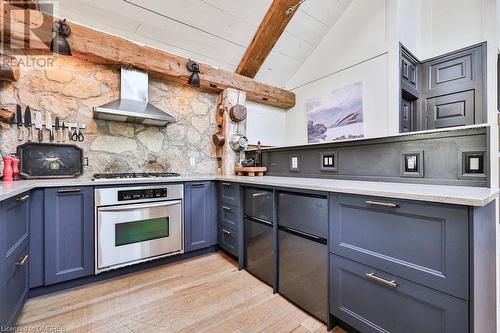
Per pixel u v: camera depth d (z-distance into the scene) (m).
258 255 2.00
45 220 1.71
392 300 1.10
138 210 2.08
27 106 2.10
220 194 2.55
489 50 2.43
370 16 2.89
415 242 1.02
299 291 1.59
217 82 2.98
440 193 0.98
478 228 0.91
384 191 1.09
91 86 2.40
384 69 2.75
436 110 2.82
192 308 1.59
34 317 1.49
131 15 2.35
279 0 2.64
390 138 1.60
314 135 3.56
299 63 3.70
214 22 2.69
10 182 1.79
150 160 2.76
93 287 1.86
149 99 2.75
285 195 1.70
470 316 0.87
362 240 1.21
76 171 2.29
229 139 3.09
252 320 1.47
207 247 2.58
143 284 1.92
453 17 2.71
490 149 1.20
